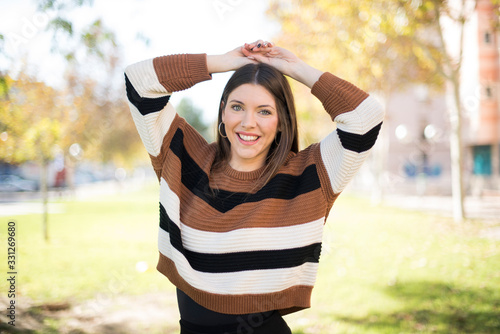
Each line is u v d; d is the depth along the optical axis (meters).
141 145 21.28
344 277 5.51
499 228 9.20
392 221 11.03
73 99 7.93
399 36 10.19
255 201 1.70
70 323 3.88
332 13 10.20
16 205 16.84
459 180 10.80
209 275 1.61
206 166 1.83
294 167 1.78
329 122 14.51
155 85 1.73
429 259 6.36
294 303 1.66
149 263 6.42
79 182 39.44
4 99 4.79
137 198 23.20
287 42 11.86
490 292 4.58
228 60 1.80
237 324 1.60
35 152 7.71
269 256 1.61
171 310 4.36
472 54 17.11
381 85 14.84
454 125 10.85
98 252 7.20
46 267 5.89
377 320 3.96
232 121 1.73
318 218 1.67
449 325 3.76
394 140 27.17
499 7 8.69
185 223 1.70
